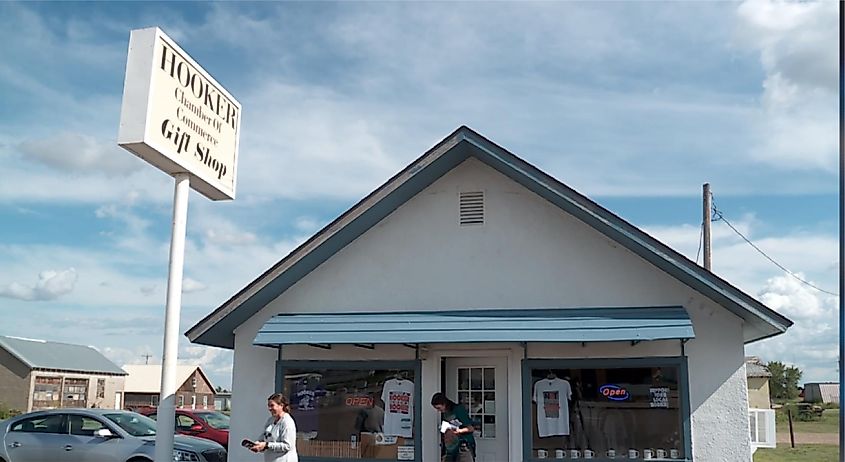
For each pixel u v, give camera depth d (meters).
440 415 12.37
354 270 12.94
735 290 11.19
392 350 12.65
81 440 13.98
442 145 12.05
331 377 12.77
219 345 13.83
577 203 11.71
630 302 12.01
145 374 68.94
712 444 11.43
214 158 10.82
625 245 12.04
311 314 12.77
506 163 11.96
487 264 12.56
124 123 9.34
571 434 11.85
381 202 12.25
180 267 10.21
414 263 12.78
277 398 10.62
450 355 12.55
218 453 14.45
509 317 11.84
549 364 12.09
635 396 11.80
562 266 12.33
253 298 12.45
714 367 11.62
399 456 12.31
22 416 14.67
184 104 10.09
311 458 12.51
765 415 20.45
